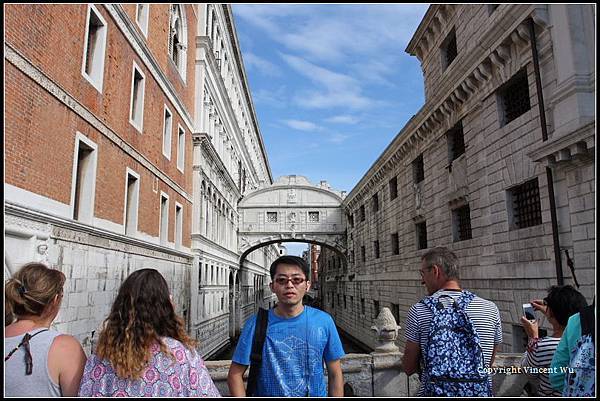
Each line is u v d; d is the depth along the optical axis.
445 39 16.70
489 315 3.35
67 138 9.45
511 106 12.16
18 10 7.61
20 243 7.79
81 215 10.59
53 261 8.83
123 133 12.90
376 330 6.46
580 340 3.16
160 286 2.83
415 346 3.44
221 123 29.91
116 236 11.98
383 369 5.98
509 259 11.65
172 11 19.27
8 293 2.92
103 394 2.55
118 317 2.71
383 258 25.31
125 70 13.07
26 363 2.68
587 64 8.87
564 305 3.90
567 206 9.26
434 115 16.59
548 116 10.02
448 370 3.10
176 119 19.27
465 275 14.22
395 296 22.64
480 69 12.80
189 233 21.52
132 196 14.02
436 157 17.30
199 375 2.71
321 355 3.21
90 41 11.36
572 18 9.12
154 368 2.58
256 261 54.84
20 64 7.72
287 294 3.20
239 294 39.53
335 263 46.22
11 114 7.47
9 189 7.36
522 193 11.48
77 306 9.86
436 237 17.09
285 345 3.15
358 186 31.22
